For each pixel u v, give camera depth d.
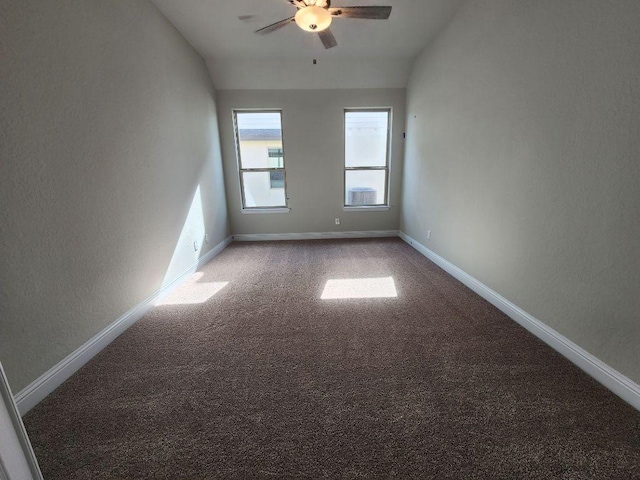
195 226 3.61
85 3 1.90
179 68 3.22
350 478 1.12
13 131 1.44
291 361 1.84
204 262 3.88
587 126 1.59
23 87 1.49
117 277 2.19
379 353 1.90
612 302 1.51
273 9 2.79
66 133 1.75
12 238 1.44
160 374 1.74
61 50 1.72
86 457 1.22
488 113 2.47
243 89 4.45
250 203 5.11
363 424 1.36
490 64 2.41
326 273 3.45
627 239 1.42
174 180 3.08
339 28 3.21
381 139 4.91
